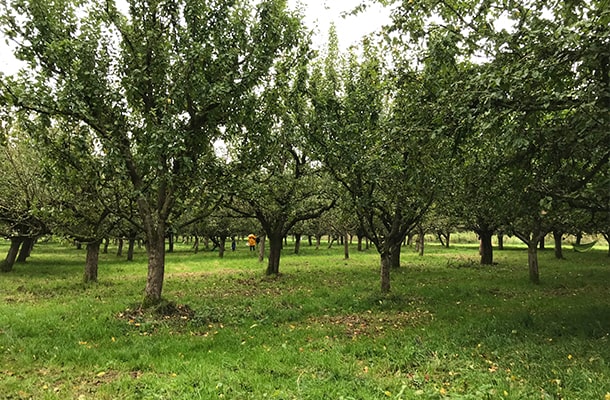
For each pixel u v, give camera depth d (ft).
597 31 19.76
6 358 22.94
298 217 62.59
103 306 36.63
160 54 34.24
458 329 28.40
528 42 22.57
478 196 42.93
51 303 38.81
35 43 30.50
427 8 27.76
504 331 27.73
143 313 33.27
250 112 33.65
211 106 34.40
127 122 35.24
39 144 33.40
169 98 31.73
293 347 24.93
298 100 42.73
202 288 49.55
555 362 21.48
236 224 106.01
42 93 29.50
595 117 20.34
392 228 43.34
